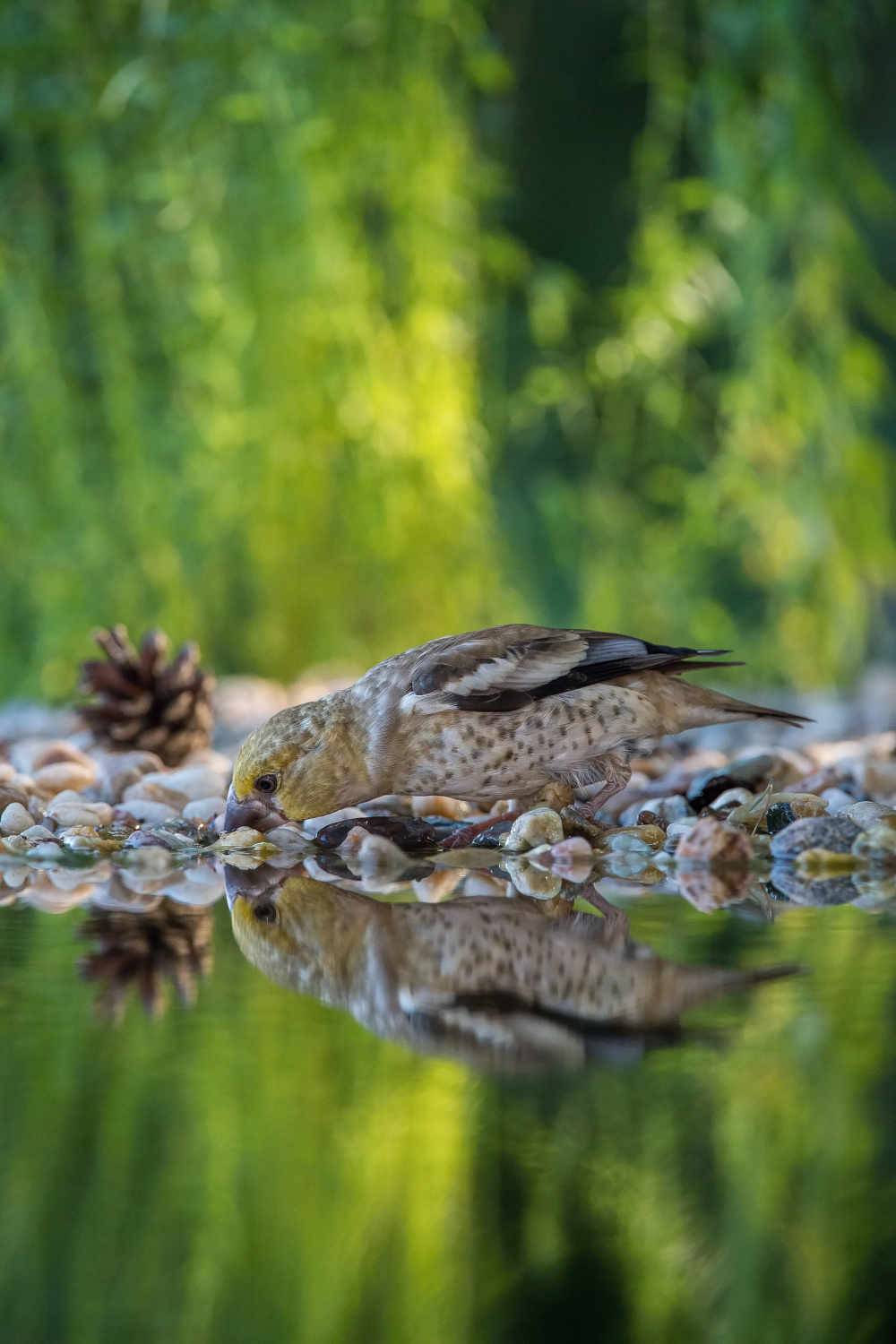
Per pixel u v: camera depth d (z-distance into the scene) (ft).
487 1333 6.98
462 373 49.60
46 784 26.63
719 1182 8.29
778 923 15.56
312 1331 7.07
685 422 54.54
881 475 52.65
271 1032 11.14
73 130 46.42
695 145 52.70
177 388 49.47
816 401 50.65
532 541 62.90
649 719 22.11
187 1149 8.65
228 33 45.39
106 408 48.34
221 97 46.39
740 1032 11.05
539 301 52.60
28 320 47.14
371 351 47.21
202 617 50.19
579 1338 6.98
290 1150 8.63
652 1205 7.97
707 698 22.91
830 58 48.93
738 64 48.39
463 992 12.45
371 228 50.21
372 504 48.62
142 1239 7.66
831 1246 7.55
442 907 16.85
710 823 20.95
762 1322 7.09
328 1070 10.14
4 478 48.55
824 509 51.47
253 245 47.09
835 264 49.75
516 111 76.74
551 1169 8.32
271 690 49.16
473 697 21.33
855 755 29.91
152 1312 7.07
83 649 49.29
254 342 47.14
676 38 49.67
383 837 22.36
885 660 65.67
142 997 12.25
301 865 20.76
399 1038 10.97
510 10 57.93
